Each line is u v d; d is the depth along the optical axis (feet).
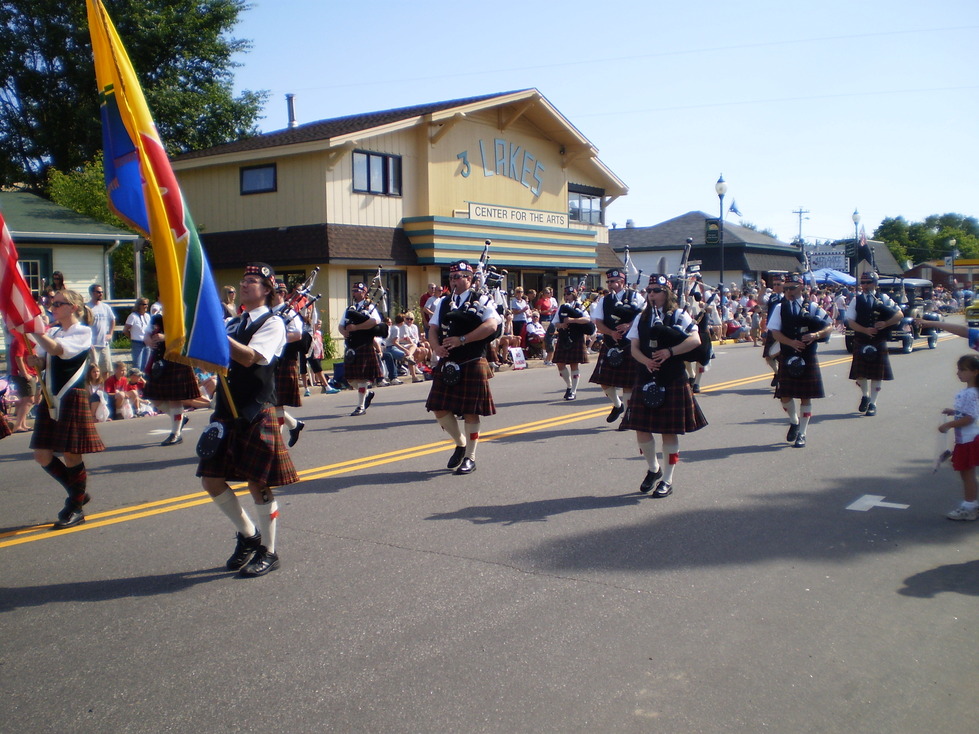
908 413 33.96
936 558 16.19
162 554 16.57
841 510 19.53
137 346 41.98
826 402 37.17
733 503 20.13
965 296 132.67
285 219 64.08
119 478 23.34
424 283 70.08
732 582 14.88
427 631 12.84
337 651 12.17
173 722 10.30
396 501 20.39
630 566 15.69
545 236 79.82
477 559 16.10
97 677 11.46
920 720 10.33
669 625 13.05
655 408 20.35
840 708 10.59
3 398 31.91
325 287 62.75
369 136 63.26
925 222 322.96
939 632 12.82
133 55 83.82
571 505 19.98
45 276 56.59
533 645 12.34
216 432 14.56
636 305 30.04
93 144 83.05
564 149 84.12
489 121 74.69
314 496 20.92
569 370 38.47
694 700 10.77
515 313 59.00
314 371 43.45
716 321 80.28
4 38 80.69
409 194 68.59
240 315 15.40
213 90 87.45
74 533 18.02
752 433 29.53
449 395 22.99
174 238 13.82
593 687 11.10
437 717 10.37
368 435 29.86
